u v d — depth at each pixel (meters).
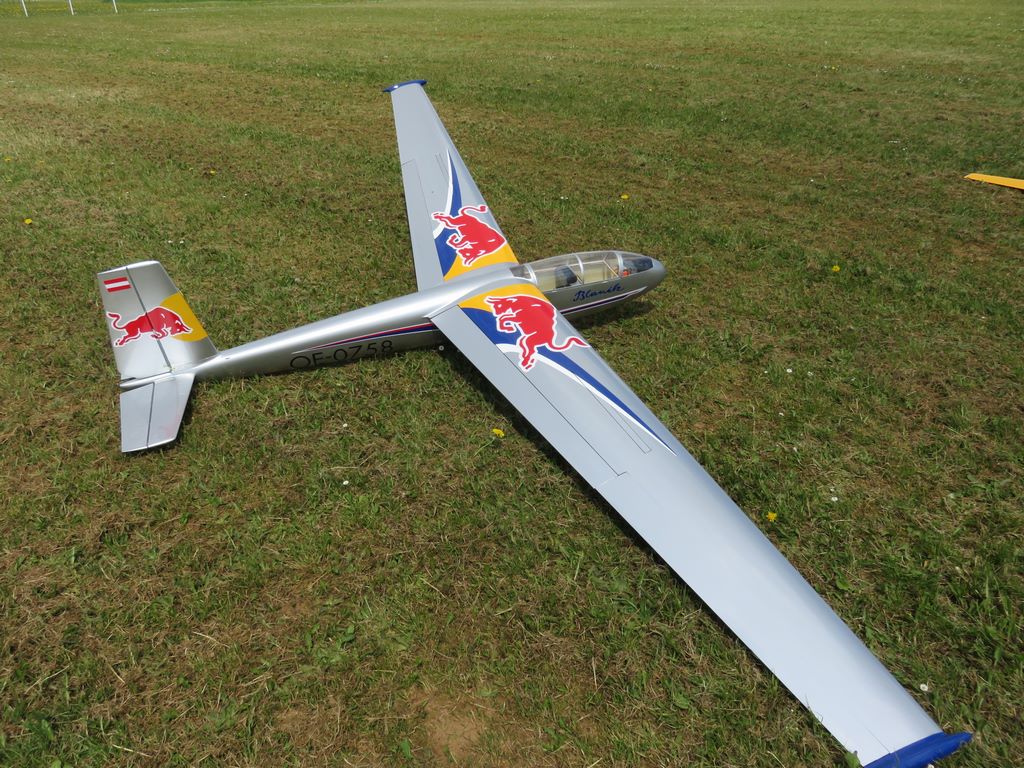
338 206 13.33
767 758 4.63
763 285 10.54
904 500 6.66
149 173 14.86
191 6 50.91
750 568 5.46
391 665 5.26
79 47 30.19
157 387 7.71
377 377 8.49
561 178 14.77
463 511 6.58
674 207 13.30
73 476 6.93
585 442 6.73
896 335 9.20
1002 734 4.75
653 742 4.74
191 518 6.53
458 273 9.53
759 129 17.84
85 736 4.80
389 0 54.00
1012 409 7.82
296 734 4.83
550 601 5.70
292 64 26.45
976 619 5.48
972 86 21.70
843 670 4.79
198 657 5.31
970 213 12.80
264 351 8.20
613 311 10.02
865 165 15.34
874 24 34.50
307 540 6.30
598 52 28.66
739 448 7.37
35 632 5.46
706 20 37.34
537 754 4.71
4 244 11.60
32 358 8.67
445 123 18.59
